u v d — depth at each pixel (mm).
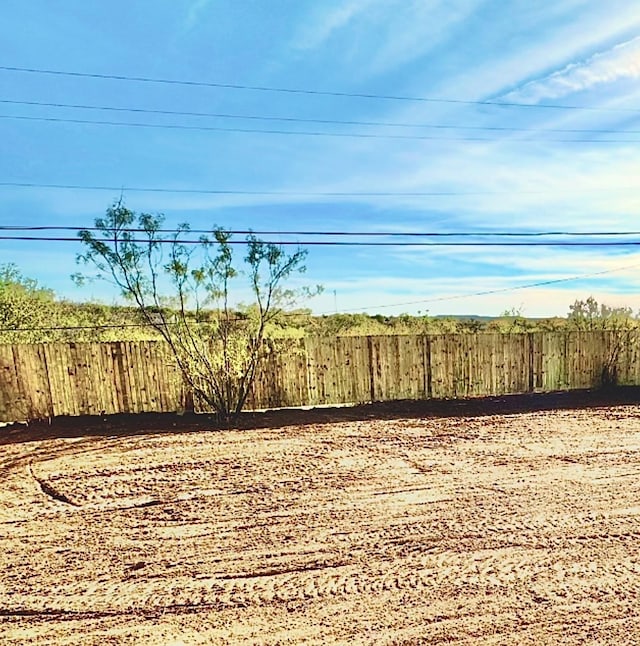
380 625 3777
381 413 12047
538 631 3668
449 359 13531
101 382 11938
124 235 11500
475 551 4953
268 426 10914
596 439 9352
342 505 6273
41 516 6113
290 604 4090
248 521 5844
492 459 8125
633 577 4430
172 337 11844
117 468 8070
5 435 10461
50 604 4145
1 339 13469
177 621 3885
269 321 12539
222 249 11898
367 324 21500
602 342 14531
